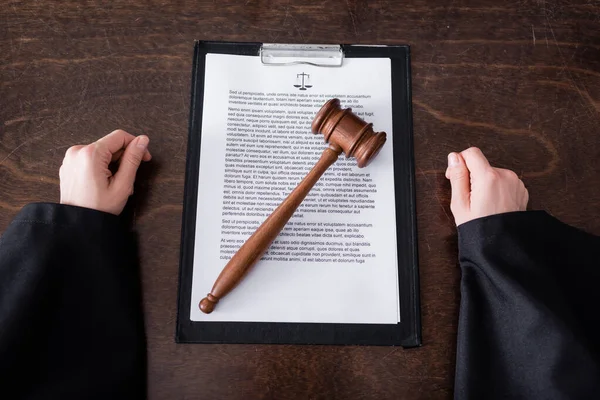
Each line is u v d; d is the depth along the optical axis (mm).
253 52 610
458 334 520
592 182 592
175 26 618
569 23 633
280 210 526
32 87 601
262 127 588
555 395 463
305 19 624
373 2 627
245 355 535
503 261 514
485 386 499
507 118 606
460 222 554
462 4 631
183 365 531
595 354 475
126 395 503
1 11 621
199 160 575
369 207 570
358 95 602
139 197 568
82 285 504
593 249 534
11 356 452
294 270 552
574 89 618
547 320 478
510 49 625
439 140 596
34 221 505
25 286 474
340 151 541
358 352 539
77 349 491
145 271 550
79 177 533
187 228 557
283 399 529
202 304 522
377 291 551
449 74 616
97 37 614
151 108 596
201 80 598
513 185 555
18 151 584
